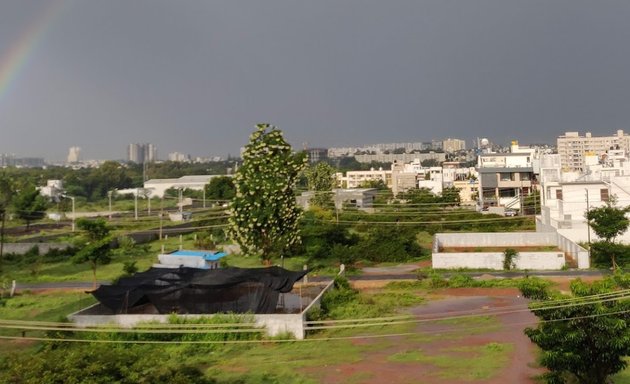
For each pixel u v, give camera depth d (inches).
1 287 1525.6
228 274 1166.3
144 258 2026.3
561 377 685.3
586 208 2003.0
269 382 792.9
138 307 1170.6
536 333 665.0
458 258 1696.6
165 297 1096.8
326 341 999.6
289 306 1153.4
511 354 886.4
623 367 665.0
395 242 1931.6
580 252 1620.3
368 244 1930.4
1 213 2203.5
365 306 1224.8
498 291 1370.6
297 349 958.4
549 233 2042.3
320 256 1879.9
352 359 892.6
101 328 962.1
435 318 1120.8
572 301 639.8
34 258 2033.7
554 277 1488.7
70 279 1664.6
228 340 1016.9
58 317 1133.7
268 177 1448.1
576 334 628.1
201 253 1748.3
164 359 689.0
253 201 1444.4
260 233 1456.7
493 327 1050.7
